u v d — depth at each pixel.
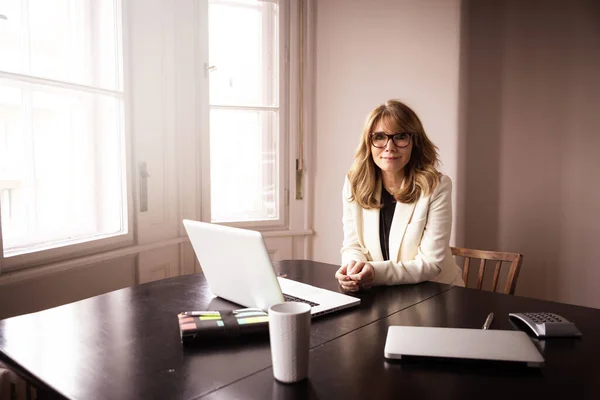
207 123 2.62
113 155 2.22
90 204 2.12
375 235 1.78
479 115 2.54
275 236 2.87
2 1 1.71
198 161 2.62
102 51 2.14
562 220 2.44
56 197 1.96
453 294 1.44
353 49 2.79
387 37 2.72
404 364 0.94
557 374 0.89
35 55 1.85
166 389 0.84
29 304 1.80
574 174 2.40
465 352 0.94
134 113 2.26
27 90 1.82
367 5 2.75
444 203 1.69
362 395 0.81
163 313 1.26
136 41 2.25
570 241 2.43
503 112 2.50
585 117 2.36
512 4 2.45
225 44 2.69
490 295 1.44
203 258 1.35
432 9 2.61
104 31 2.15
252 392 0.83
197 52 2.56
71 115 2.01
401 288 1.52
